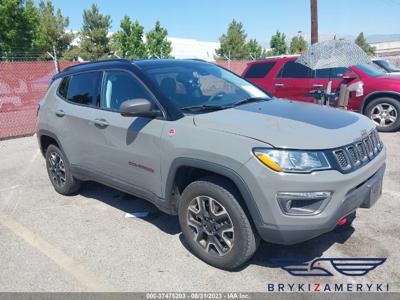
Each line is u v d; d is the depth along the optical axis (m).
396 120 7.78
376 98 8.00
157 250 3.47
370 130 3.16
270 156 2.58
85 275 3.13
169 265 3.22
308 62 7.36
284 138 2.64
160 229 3.90
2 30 27.89
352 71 8.25
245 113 3.17
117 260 3.33
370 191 2.90
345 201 2.66
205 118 3.05
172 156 3.10
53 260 3.38
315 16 15.26
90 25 37.09
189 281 2.99
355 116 3.34
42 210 4.53
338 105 7.72
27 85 11.70
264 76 9.41
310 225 2.60
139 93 3.55
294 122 2.92
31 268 3.27
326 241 3.48
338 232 3.63
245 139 2.70
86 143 4.13
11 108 11.71
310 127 2.83
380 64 9.91
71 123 4.32
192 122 3.06
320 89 8.38
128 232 3.85
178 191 3.30
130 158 3.57
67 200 4.82
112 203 4.65
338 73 8.33
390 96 7.85
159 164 3.25
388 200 4.33
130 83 3.69
